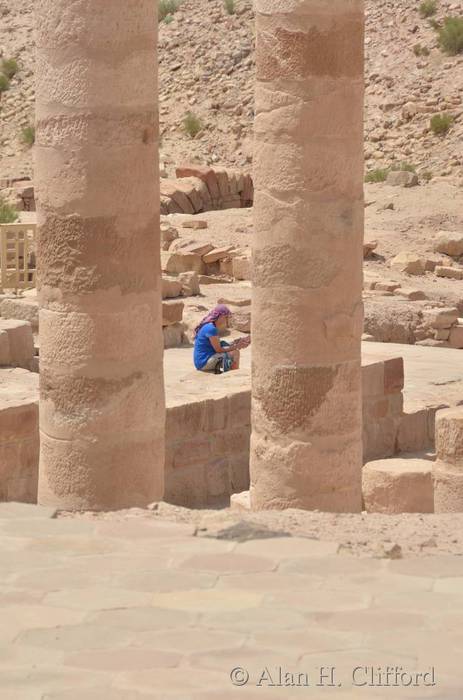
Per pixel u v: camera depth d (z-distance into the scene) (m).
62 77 10.60
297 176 11.42
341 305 11.65
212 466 16.05
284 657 5.98
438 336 25.56
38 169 10.96
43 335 11.16
